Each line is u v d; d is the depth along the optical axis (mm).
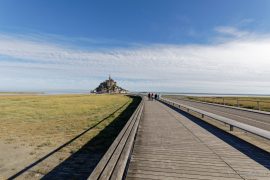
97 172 5012
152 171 6395
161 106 33656
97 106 36812
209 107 32344
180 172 6363
